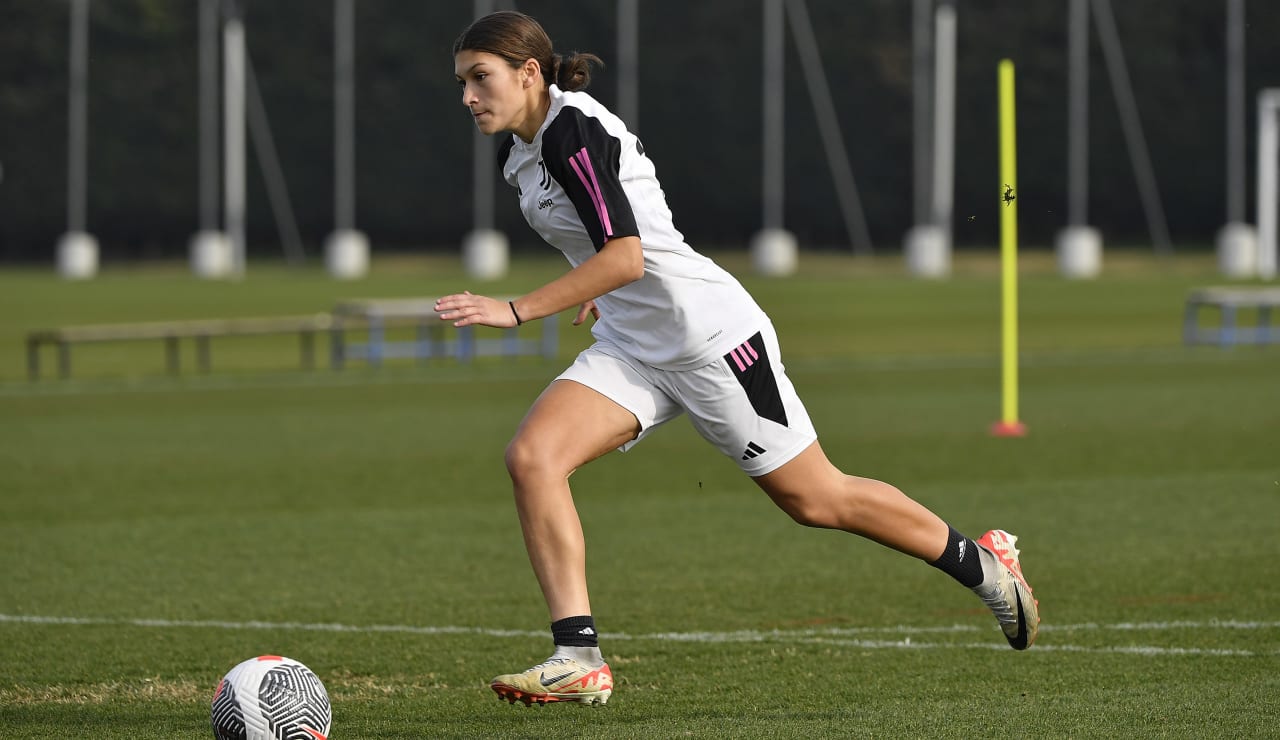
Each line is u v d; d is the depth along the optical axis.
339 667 24.70
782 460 20.44
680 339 20.00
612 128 19.64
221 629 27.45
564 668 19.23
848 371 80.50
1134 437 53.84
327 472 47.75
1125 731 20.14
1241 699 21.84
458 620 28.16
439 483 45.50
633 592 30.47
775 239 187.62
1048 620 27.56
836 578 31.67
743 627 27.39
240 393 72.75
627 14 191.75
